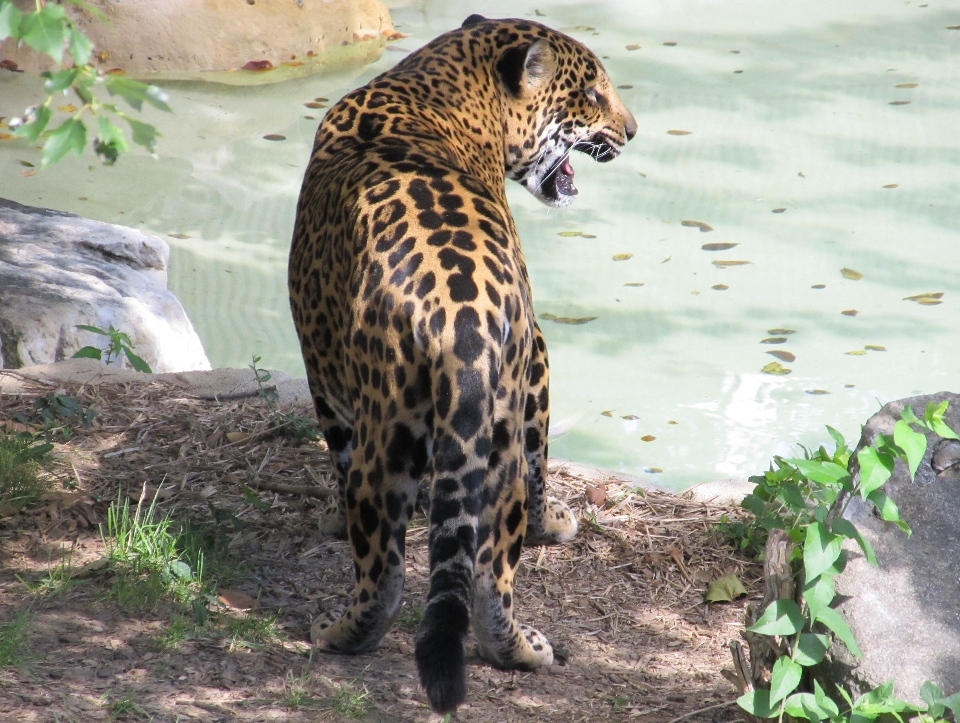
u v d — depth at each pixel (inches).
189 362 645.9
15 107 963.3
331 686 323.6
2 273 615.5
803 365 684.7
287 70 1115.9
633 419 626.8
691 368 682.2
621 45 1196.5
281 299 755.4
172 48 1077.8
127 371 541.0
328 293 349.7
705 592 410.6
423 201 324.8
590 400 644.1
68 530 399.2
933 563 285.7
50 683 302.2
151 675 314.8
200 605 343.3
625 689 345.4
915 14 1316.4
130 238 693.9
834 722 262.1
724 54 1180.5
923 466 298.5
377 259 313.3
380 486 311.7
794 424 621.6
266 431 491.5
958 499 294.0
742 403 643.5
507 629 333.4
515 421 313.1
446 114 409.7
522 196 922.1
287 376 559.8
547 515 427.8
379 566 319.0
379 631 331.3
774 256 812.6
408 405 305.0
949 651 272.2
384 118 389.1
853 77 1122.0
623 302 754.2
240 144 960.9
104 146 167.9
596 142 475.8
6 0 165.0
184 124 991.6
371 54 1156.5
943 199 890.1
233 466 464.1
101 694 300.4
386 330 305.3
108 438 475.5
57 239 677.3
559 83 448.8
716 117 1030.4
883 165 943.0
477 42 432.8
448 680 260.8
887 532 289.9
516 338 309.7
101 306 597.6
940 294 762.8
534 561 423.5
